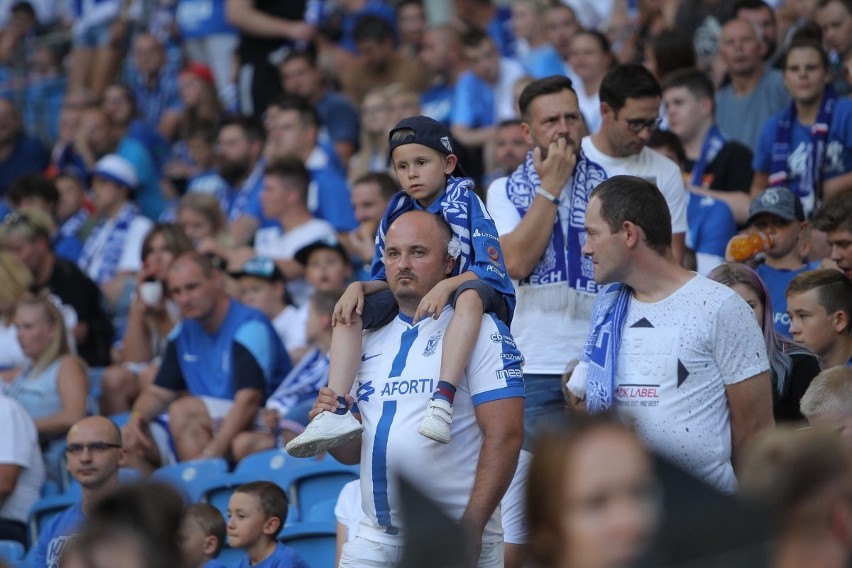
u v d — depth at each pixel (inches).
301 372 973.8
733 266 670.5
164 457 985.5
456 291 557.9
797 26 1222.3
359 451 593.9
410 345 566.6
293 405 954.7
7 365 1112.2
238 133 1375.5
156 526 330.3
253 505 748.6
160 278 1113.4
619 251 575.2
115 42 1868.8
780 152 969.5
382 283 592.4
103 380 1074.1
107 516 331.0
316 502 849.5
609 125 709.9
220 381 981.8
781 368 659.4
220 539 753.0
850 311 681.6
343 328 577.9
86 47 1878.7
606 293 601.3
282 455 877.8
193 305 978.7
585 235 690.2
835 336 684.1
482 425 546.6
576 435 291.9
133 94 1710.1
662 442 565.9
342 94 1521.9
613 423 293.6
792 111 976.9
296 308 1125.7
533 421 679.1
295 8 1592.0
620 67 708.0
